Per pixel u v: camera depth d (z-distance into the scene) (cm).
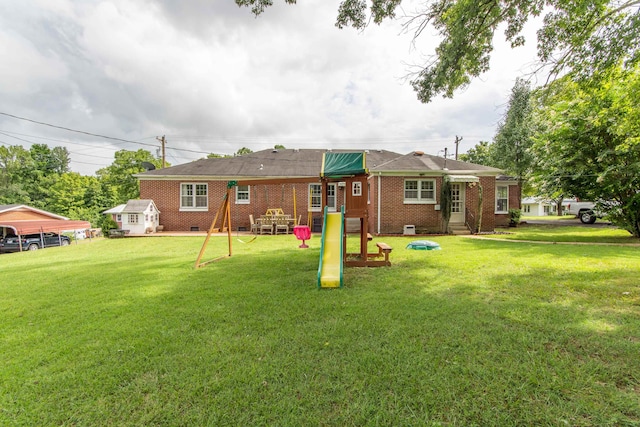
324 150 2264
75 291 514
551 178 1209
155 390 224
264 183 784
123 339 314
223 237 1490
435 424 184
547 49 632
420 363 253
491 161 2212
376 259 764
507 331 313
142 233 1628
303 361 260
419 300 422
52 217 2023
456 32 606
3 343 310
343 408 201
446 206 1417
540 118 1327
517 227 1823
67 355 281
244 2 597
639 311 363
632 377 229
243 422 190
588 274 545
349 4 632
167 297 463
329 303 417
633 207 1096
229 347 290
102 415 199
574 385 220
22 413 202
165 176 1741
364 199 715
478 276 556
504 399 207
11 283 588
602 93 945
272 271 644
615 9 543
